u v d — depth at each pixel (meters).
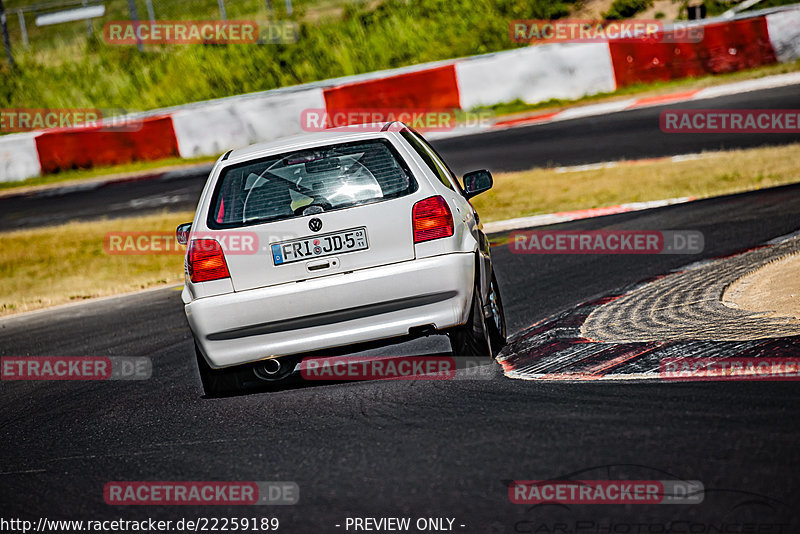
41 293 45.34
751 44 77.94
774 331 18.66
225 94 102.19
